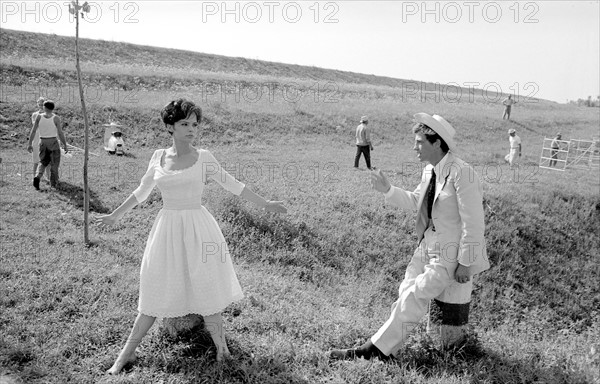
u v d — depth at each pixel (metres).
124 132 19.56
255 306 5.62
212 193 11.19
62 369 4.12
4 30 32.94
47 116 11.09
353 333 5.01
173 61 41.66
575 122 37.25
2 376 4.00
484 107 37.59
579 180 19.42
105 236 8.50
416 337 4.71
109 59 36.50
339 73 55.44
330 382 4.04
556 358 4.46
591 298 12.46
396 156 21.50
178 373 4.16
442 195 4.25
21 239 7.68
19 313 5.00
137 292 5.65
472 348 4.57
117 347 4.48
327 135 24.59
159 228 4.23
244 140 21.67
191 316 4.62
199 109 4.22
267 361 4.34
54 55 32.97
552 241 14.04
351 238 11.34
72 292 5.54
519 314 10.84
